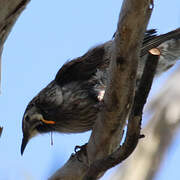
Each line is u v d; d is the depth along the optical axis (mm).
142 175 12258
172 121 13312
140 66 11516
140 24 6945
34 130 12828
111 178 12203
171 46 12367
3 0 6562
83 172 8719
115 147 8547
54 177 8703
